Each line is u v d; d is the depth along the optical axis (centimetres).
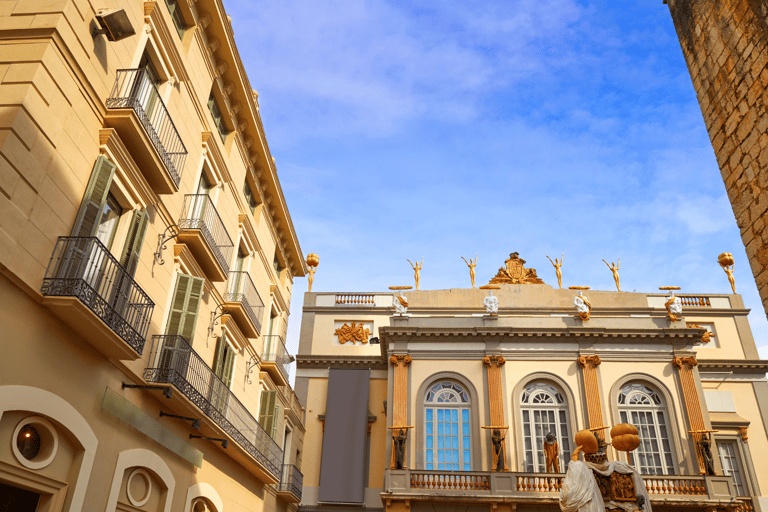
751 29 888
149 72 1348
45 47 944
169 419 1351
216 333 1708
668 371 2586
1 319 834
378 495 2692
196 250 1495
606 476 764
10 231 852
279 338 2344
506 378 2620
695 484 2275
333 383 2931
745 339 3056
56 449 951
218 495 1634
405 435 2477
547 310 3206
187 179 1517
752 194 887
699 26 1024
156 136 1227
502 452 2403
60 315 938
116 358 1089
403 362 2667
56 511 944
